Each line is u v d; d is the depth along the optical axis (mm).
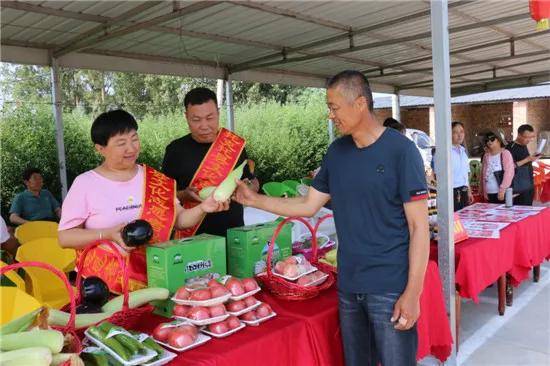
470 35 6191
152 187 1754
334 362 1669
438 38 2230
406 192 1464
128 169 1753
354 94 1475
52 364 1103
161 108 8992
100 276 1642
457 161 4586
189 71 6254
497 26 5836
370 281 1557
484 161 4961
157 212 1721
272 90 12172
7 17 4062
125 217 1699
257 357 1378
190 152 2363
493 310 3521
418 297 1498
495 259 3012
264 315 1535
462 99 15719
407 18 4930
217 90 10242
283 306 1680
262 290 1827
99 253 1630
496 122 17016
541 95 14562
